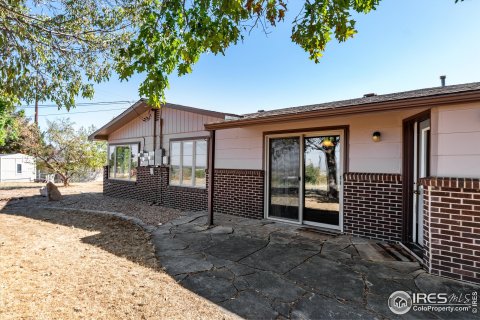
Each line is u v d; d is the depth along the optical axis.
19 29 3.70
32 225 6.36
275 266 3.77
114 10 4.19
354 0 2.86
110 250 4.47
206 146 8.01
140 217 7.17
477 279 3.22
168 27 2.66
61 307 2.62
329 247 4.57
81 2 4.14
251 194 6.96
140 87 2.84
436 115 3.50
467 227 3.29
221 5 2.45
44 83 4.46
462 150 3.31
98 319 2.44
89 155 16.20
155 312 2.59
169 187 8.90
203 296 2.94
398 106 3.64
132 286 3.14
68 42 4.40
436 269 3.46
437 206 3.48
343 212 5.48
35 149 15.80
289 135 6.38
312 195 6.04
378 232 5.02
